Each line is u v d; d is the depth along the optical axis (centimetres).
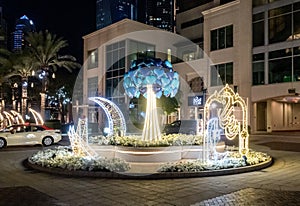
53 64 3959
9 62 3759
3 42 4088
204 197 767
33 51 3759
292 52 3095
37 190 842
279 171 1109
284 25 3186
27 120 3834
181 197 767
